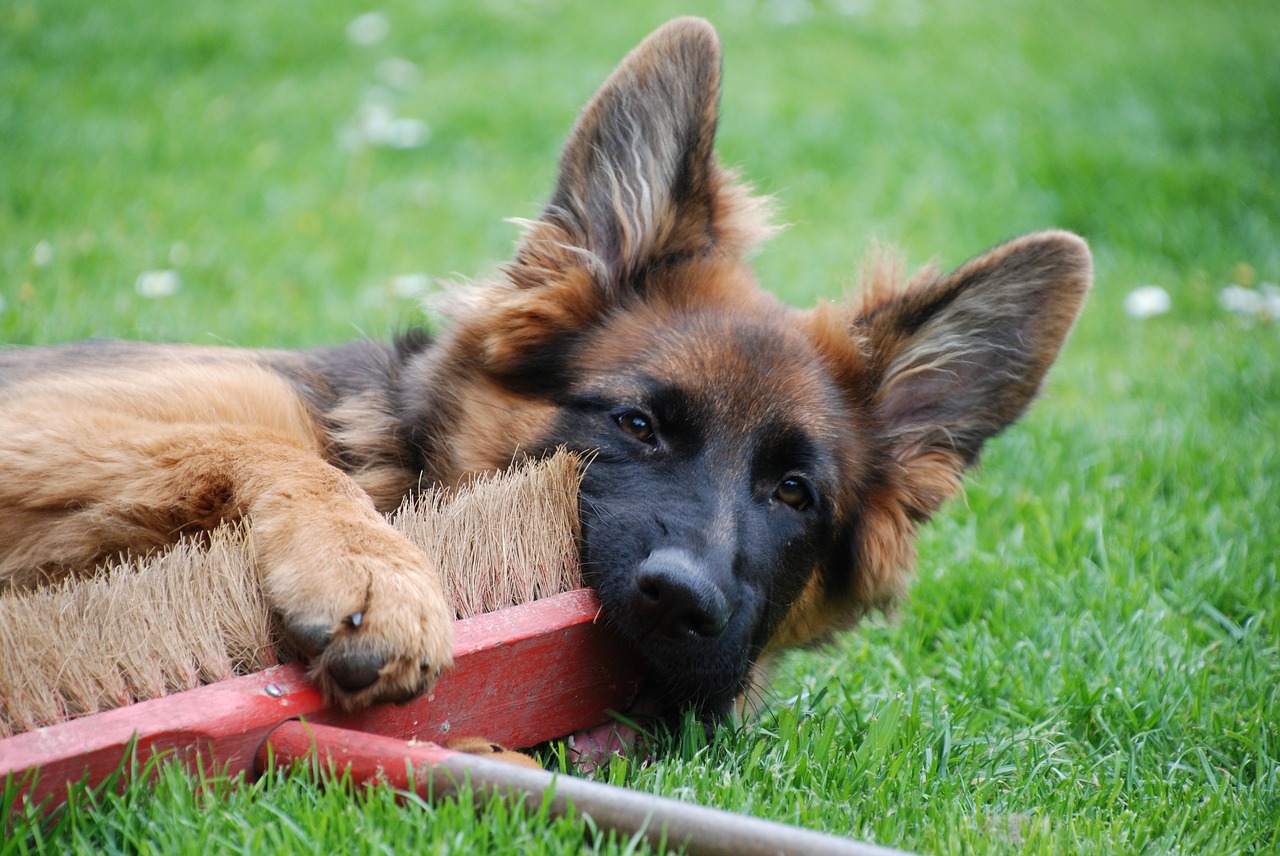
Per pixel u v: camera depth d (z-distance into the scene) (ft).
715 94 14.98
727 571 12.60
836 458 14.71
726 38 51.93
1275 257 32.55
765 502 14.08
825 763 11.92
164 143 34.91
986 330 15.81
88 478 12.18
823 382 14.80
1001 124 40.55
